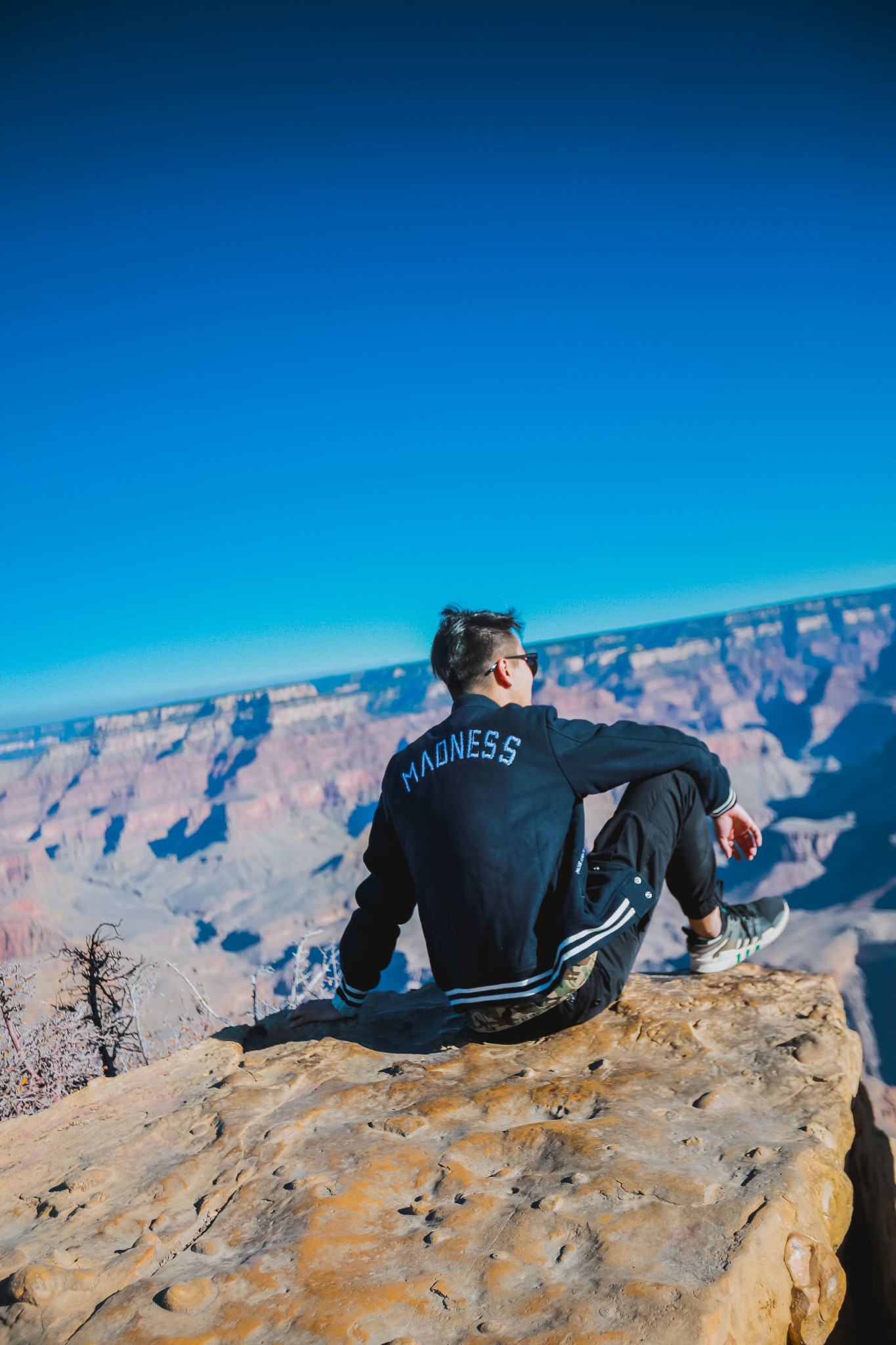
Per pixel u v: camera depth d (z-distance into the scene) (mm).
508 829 2211
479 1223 1477
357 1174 1735
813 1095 1938
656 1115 1874
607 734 2324
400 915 2633
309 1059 2525
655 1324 1161
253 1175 1805
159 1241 1591
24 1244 1655
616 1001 2621
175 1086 2479
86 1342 1253
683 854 2496
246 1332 1238
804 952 77562
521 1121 1962
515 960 2195
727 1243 1336
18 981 6613
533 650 2617
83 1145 2135
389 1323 1236
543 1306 1231
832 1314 1396
